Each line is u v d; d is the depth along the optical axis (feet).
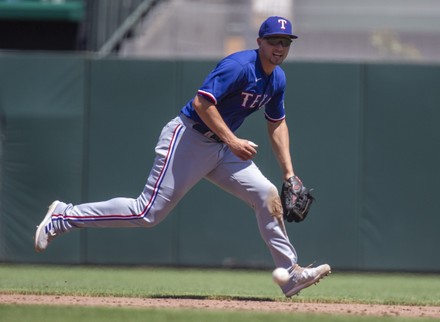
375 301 71.56
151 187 64.28
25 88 121.29
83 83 120.98
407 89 118.93
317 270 65.82
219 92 61.31
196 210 120.47
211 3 190.60
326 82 119.24
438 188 118.62
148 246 121.19
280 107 66.69
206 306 61.11
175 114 120.16
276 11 181.78
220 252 120.47
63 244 121.80
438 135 118.62
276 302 66.39
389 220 118.73
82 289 77.05
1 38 160.45
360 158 119.03
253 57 62.34
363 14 189.67
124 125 120.57
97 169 120.47
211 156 63.93
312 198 67.41
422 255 118.52
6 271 112.57
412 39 181.98
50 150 120.88
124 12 171.53
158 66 120.37
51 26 160.04
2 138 121.19
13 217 121.19
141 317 52.08
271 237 65.62
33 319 50.93
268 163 118.21
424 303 71.00
